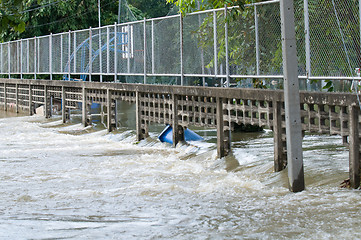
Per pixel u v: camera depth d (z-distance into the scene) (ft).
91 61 77.36
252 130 59.98
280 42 42.27
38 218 27.25
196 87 48.03
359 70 35.78
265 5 43.39
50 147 58.18
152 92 56.24
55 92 86.53
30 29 158.10
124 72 67.36
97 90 71.51
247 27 45.73
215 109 49.78
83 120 75.10
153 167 43.55
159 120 56.13
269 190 32.91
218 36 49.06
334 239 22.47
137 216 27.43
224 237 23.25
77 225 25.57
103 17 164.14
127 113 88.63
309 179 34.30
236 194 32.24
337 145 45.57
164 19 57.57
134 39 64.80
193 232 24.13
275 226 24.77
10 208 30.09
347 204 28.12
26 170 43.86
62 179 39.60
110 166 44.91
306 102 34.83
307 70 38.86
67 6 156.04
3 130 74.90
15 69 111.96
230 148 45.39
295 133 31.68
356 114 31.22
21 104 103.19
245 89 41.09
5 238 23.22
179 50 55.06
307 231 23.76
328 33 37.45
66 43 88.17
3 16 29.30
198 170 41.60
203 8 58.44
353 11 35.99
